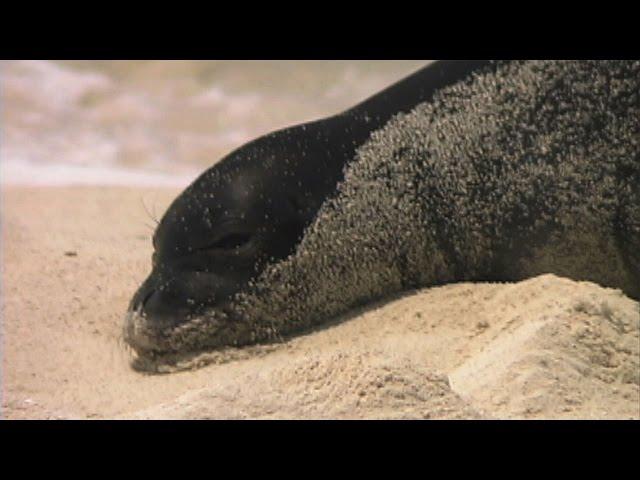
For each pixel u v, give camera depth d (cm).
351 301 2341
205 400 1702
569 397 1817
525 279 2362
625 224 2284
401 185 2348
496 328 2120
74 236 3012
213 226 2308
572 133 2305
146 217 3272
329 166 2353
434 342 2120
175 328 2264
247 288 2288
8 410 1944
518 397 1814
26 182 4003
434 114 2388
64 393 2080
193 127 4822
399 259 2348
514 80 2358
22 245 2891
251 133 4775
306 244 2305
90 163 4406
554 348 1948
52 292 2569
